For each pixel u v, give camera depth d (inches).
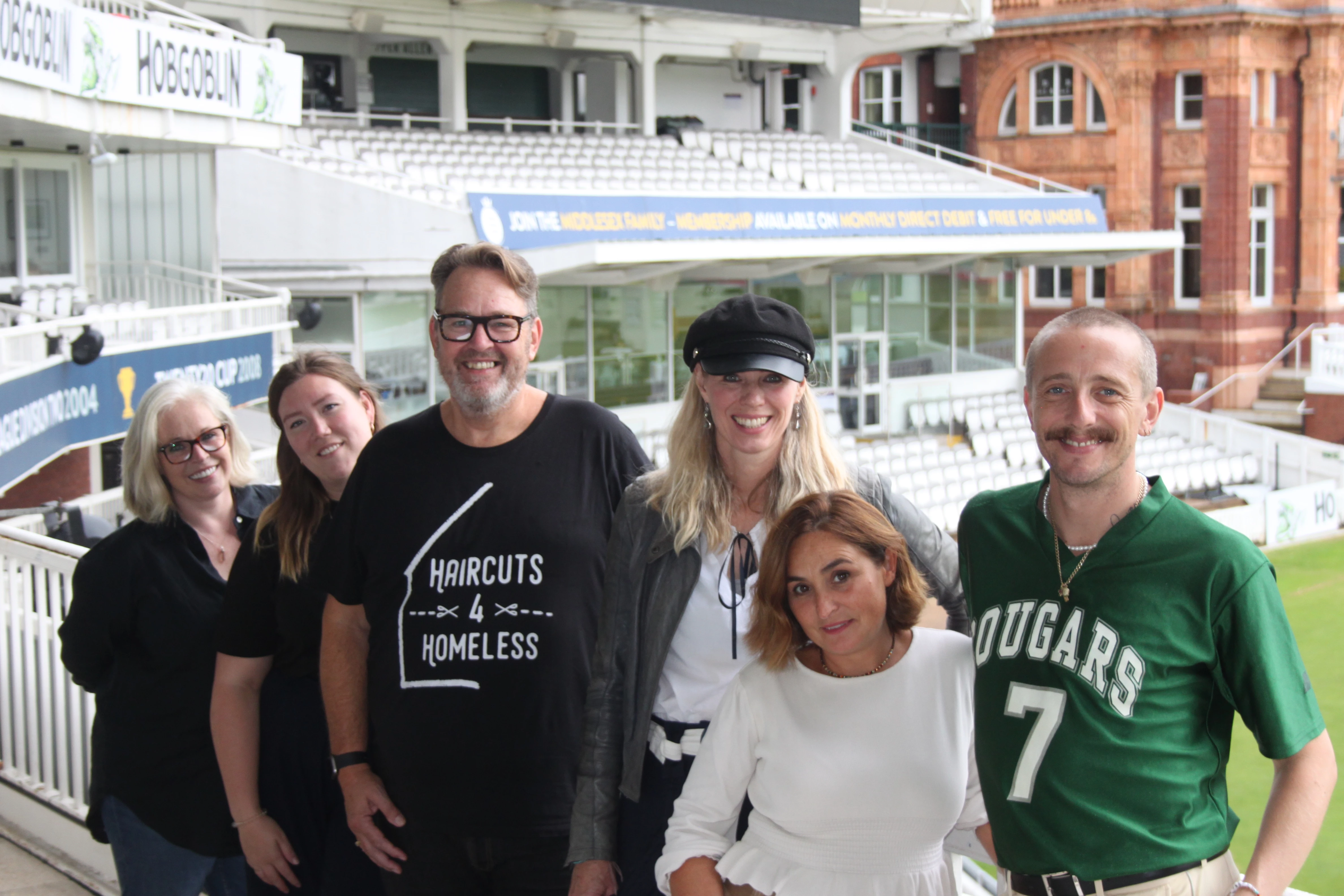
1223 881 92.7
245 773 142.2
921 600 103.3
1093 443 93.2
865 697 103.2
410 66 1000.9
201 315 561.0
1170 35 1252.5
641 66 995.9
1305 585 684.7
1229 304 1258.0
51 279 595.2
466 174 828.6
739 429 112.0
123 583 148.4
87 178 614.5
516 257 126.0
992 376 1080.2
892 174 1064.2
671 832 107.1
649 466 131.6
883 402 1016.9
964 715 103.9
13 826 217.5
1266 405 1230.9
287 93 614.5
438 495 126.1
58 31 422.9
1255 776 416.2
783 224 856.9
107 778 153.4
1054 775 92.4
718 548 116.0
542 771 123.6
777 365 109.7
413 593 125.5
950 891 107.9
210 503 154.3
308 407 136.3
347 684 132.3
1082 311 96.6
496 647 123.6
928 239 886.4
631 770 116.3
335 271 733.3
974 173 1058.7
